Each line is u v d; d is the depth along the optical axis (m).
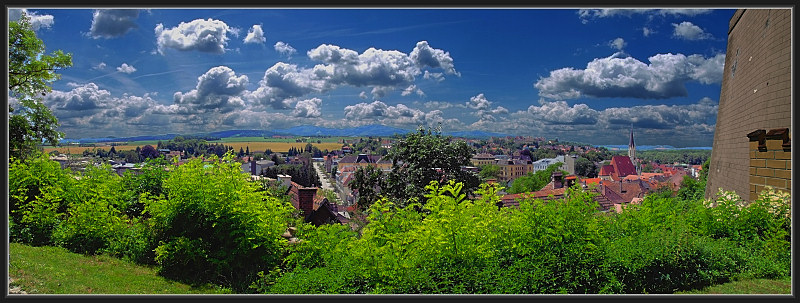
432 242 6.54
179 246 9.20
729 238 8.88
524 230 6.77
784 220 8.66
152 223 10.22
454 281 6.39
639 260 6.95
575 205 7.01
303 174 75.62
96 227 10.84
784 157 9.58
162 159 13.09
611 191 37.78
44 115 29.27
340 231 9.02
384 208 7.55
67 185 12.32
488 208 7.10
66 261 9.56
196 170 9.71
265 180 11.66
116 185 12.09
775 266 7.81
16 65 27.39
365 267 6.82
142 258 10.27
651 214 8.55
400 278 6.40
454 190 6.91
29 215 11.51
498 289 6.16
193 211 9.52
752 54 13.52
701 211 9.47
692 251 7.47
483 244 6.55
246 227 9.34
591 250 6.78
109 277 8.68
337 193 80.94
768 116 11.41
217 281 9.13
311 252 8.84
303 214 19.20
